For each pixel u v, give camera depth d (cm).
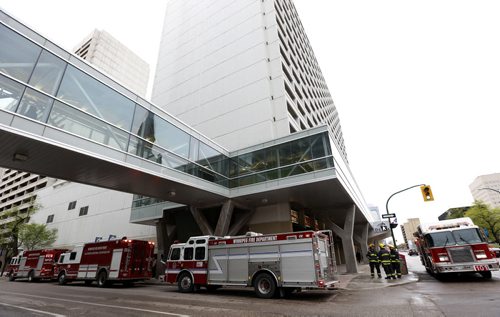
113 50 8656
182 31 3662
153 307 848
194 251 1272
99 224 3391
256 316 680
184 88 3116
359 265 2938
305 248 977
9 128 828
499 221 4697
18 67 898
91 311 801
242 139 2381
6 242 4253
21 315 756
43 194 4750
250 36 2862
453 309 657
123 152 1202
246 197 1878
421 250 1750
